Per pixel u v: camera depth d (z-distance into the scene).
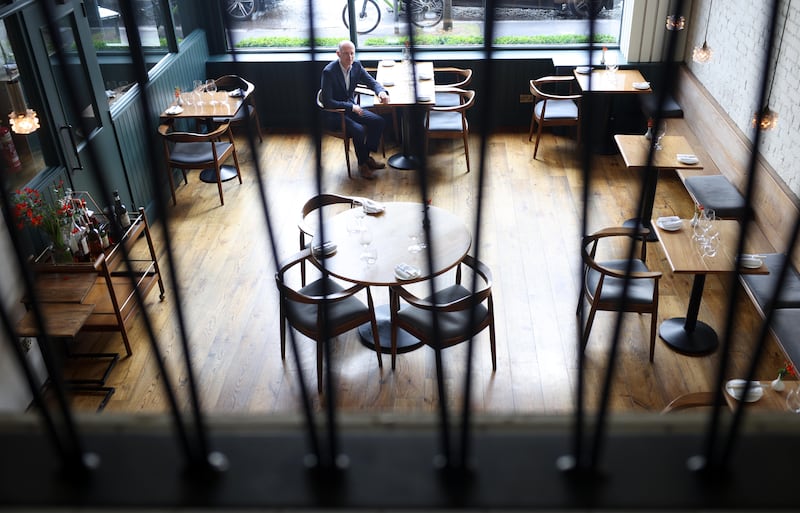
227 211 7.45
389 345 5.43
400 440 0.86
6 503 0.82
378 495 0.81
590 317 5.27
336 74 8.05
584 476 0.81
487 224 7.04
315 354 5.42
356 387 5.11
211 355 5.42
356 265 5.05
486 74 0.92
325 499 0.81
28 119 4.87
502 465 0.82
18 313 4.84
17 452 0.87
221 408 4.95
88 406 5.00
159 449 0.87
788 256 0.91
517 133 9.18
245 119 1.14
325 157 8.71
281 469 0.84
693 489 0.79
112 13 6.82
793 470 0.81
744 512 0.78
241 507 0.81
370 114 8.14
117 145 6.72
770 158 6.10
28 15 5.20
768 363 5.16
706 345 5.32
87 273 5.07
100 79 6.36
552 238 6.77
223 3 1.40
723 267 5.01
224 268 6.46
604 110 8.52
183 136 7.26
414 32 1.01
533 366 5.21
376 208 5.70
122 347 5.50
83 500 0.82
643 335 5.50
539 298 5.92
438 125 8.16
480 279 5.15
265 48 9.28
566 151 8.65
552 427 0.86
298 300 4.82
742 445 0.83
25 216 4.88
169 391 0.90
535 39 9.07
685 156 6.60
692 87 7.93
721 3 7.25
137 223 5.74
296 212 7.42
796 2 5.59
